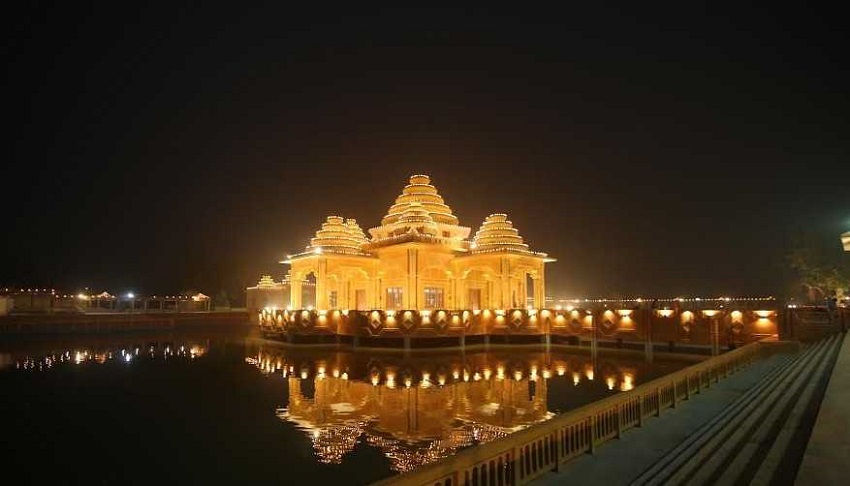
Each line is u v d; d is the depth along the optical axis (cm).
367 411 2219
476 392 2619
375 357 4038
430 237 5009
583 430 1187
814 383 1551
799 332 3438
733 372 2297
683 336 3819
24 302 7906
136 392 2656
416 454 1638
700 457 1030
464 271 5228
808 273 6294
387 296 5262
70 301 8381
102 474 1491
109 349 4750
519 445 966
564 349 4469
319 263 5103
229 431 1912
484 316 4659
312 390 2702
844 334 3177
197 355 4244
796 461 866
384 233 5631
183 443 1769
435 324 4359
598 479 1023
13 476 1466
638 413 1427
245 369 3450
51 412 2228
